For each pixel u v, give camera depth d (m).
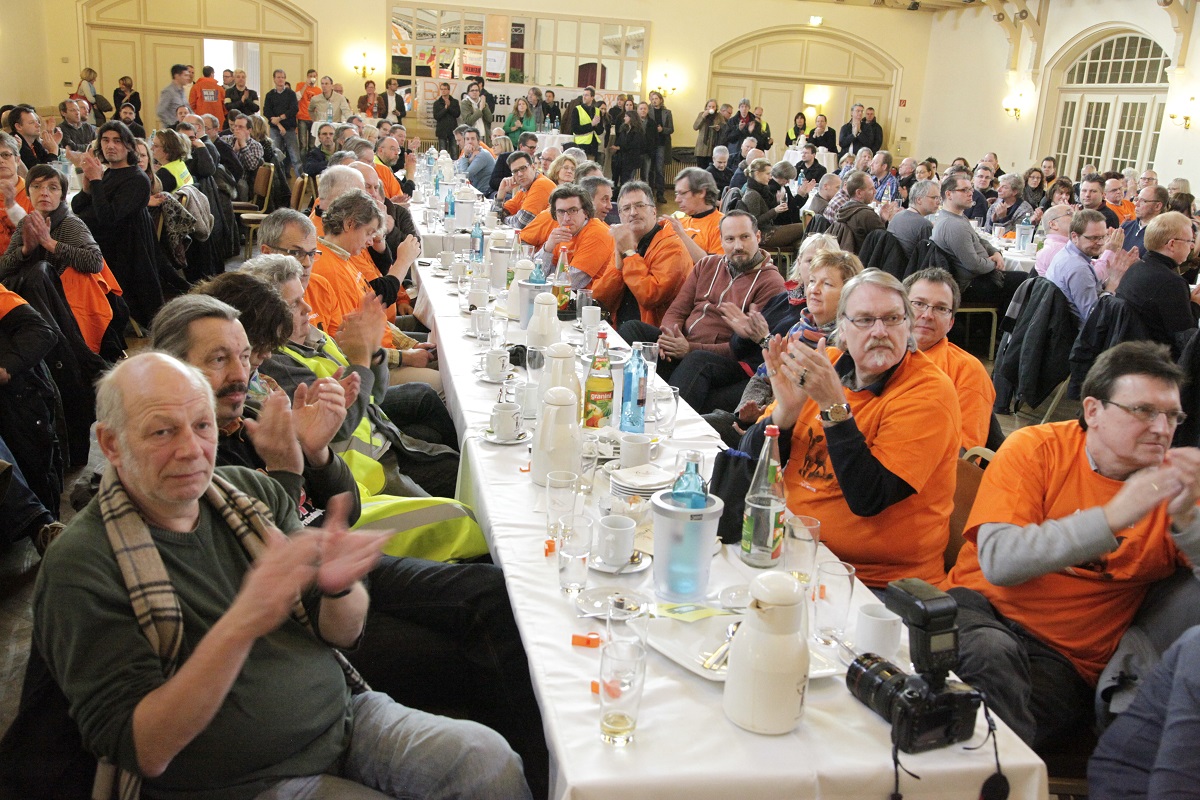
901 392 2.01
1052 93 13.23
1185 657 1.33
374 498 2.30
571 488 1.84
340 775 1.51
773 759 1.24
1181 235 4.33
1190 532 1.66
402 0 14.48
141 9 13.84
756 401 2.88
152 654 1.24
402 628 1.94
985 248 6.25
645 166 14.69
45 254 3.93
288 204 9.80
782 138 16.19
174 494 1.30
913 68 15.99
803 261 3.57
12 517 2.68
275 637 1.44
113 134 5.06
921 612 1.26
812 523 1.67
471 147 9.98
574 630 1.55
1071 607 1.86
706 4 15.23
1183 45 10.78
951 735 1.28
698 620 1.54
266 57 14.45
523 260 3.97
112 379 1.31
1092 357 4.54
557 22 14.97
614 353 3.21
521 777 1.49
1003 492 1.88
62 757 1.28
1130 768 1.45
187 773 1.31
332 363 2.75
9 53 12.05
